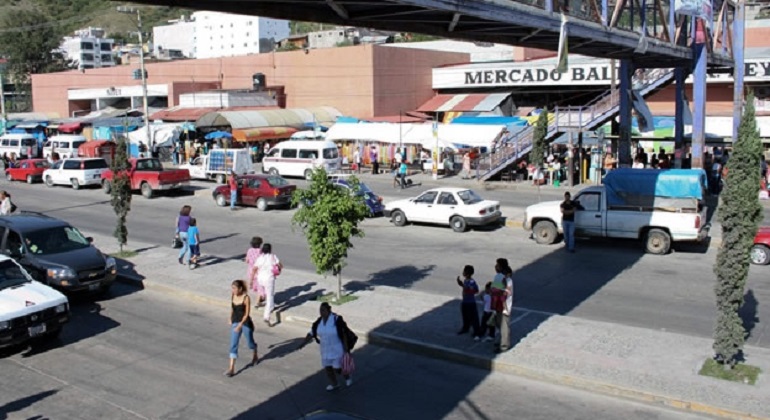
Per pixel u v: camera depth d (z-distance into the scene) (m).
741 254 11.00
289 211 30.33
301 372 12.03
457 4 12.52
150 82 69.12
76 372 12.23
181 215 19.91
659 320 14.26
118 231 21.28
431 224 26.27
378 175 43.00
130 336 14.20
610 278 17.89
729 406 9.96
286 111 53.69
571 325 13.83
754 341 12.89
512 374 11.76
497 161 38.34
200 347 13.45
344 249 15.48
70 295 16.59
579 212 21.48
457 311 14.97
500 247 22.06
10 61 109.94
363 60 54.19
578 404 10.49
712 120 40.47
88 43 160.88
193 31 156.25
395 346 13.17
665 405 10.34
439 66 58.59
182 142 54.84
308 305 15.64
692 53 26.67
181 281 18.05
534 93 53.94
